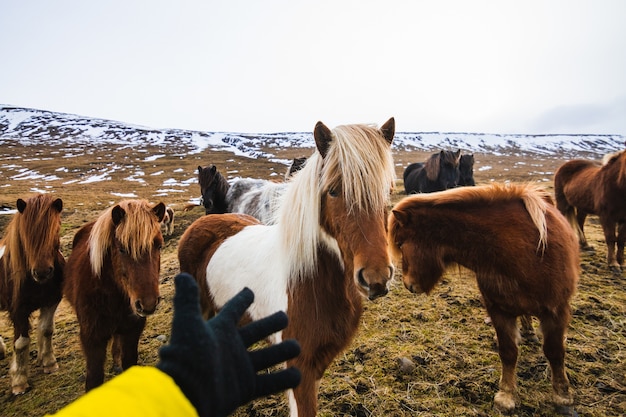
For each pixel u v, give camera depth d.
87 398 0.41
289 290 1.96
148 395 0.45
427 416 2.47
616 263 5.15
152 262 2.40
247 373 0.66
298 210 1.93
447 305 4.14
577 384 2.74
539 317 2.38
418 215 2.54
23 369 3.35
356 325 2.09
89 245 2.60
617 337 3.32
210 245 2.98
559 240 2.31
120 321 2.56
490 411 2.52
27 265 3.12
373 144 1.71
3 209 15.73
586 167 6.07
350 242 1.63
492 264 2.35
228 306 0.73
